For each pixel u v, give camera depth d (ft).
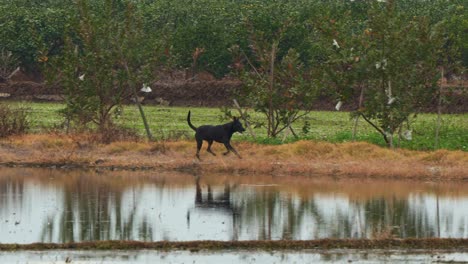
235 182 149.28
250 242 100.78
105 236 104.68
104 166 166.40
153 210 121.90
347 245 101.50
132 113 277.64
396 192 139.54
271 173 159.74
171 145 175.32
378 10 183.52
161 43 196.03
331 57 184.03
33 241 101.55
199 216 117.80
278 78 192.54
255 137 188.24
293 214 119.75
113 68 196.34
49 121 240.94
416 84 180.24
